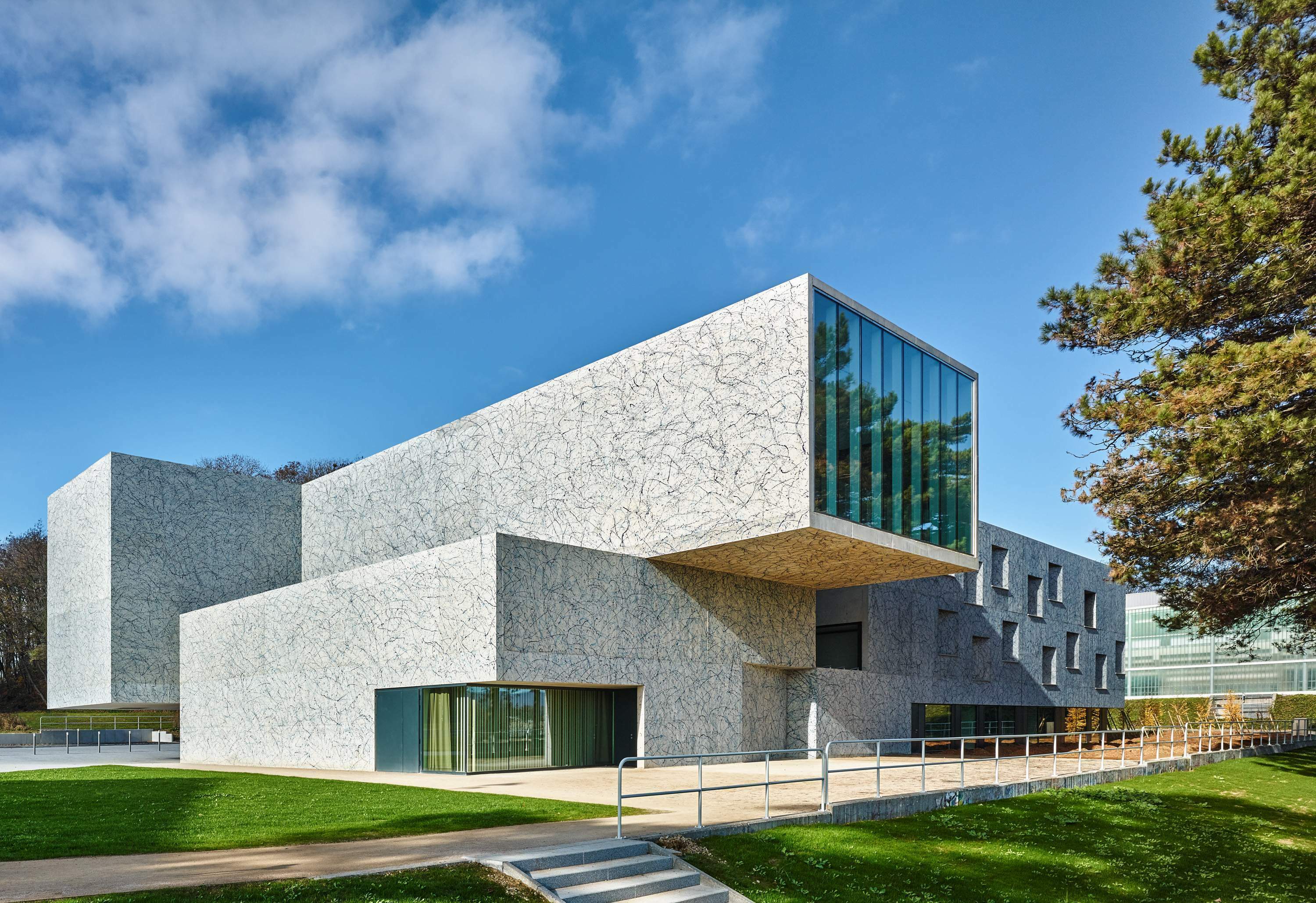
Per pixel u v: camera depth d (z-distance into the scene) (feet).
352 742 72.38
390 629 69.62
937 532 71.77
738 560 70.54
